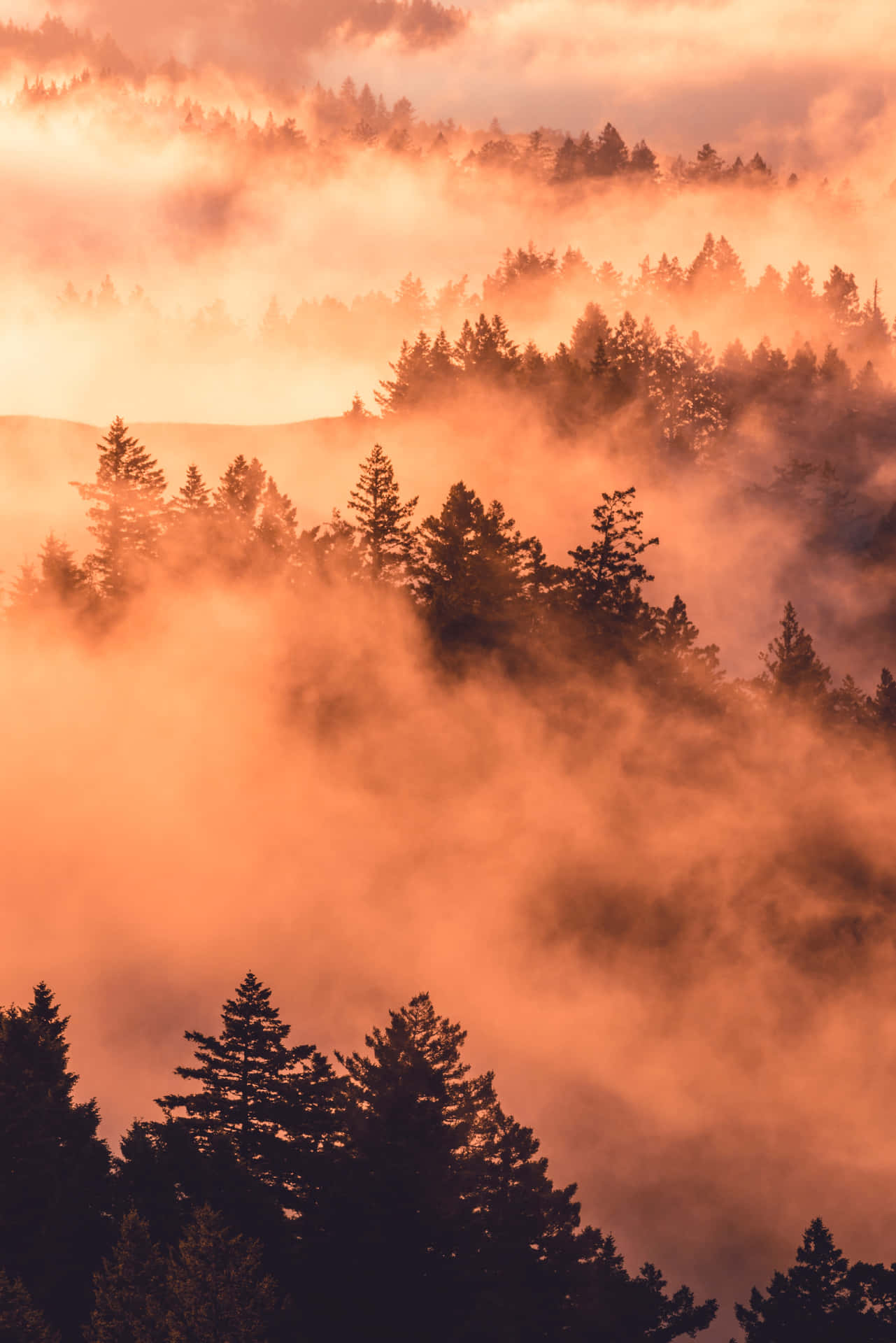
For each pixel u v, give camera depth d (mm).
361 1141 91562
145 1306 80062
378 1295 82375
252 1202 95062
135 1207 95250
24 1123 98312
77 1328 89562
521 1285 101875
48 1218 94312
